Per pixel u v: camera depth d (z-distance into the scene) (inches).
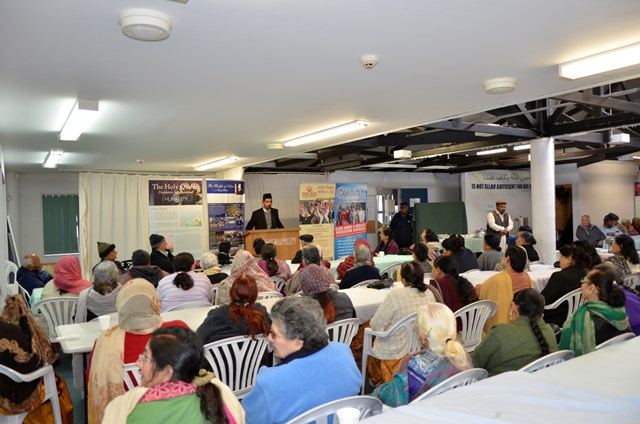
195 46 113.2
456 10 95.3
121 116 190.2
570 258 175.8
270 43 112.2
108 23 98.3
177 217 367.2
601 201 552.4
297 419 67.9
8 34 103.0
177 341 62.4
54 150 275.9
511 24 103.3
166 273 241.1
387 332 133.2
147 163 357.1
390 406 87.7
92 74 133.4
